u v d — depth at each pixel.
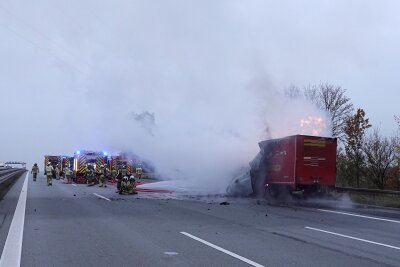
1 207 17.44
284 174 22.98
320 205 21.08
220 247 9.84
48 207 17.70
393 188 31.14
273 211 17.88
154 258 8.65
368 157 32.97
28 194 24.53
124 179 25.98
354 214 17.14
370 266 8.26
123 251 9.30
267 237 11.31
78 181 40.81
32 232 11.53
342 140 45.50
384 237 11.65
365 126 37.84
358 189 23.56
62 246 9.76
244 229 12.66
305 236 11.56
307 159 22.39
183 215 15.89
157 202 21.16
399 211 18.72
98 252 9.18
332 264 8.36
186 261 8.42
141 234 11.49
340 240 11.04
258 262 8.41
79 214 15.59
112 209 17.47
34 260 8.38
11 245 9.77
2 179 27.84
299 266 8.15
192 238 10.97
